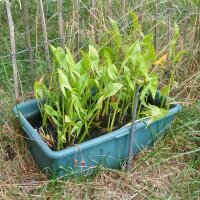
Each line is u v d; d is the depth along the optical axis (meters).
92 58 1.24
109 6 1.54
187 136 1.51
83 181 1.32
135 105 1.23
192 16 1.79
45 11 2.01
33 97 1.58
